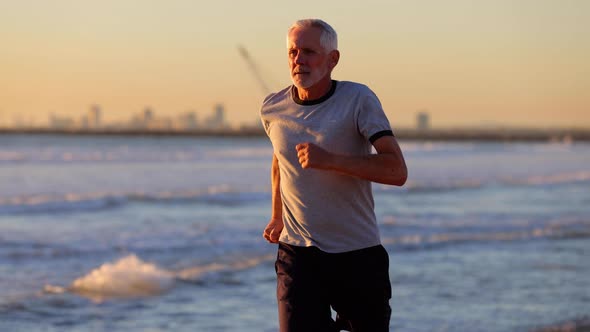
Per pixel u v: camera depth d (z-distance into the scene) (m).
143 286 11.73
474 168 56.16
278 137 4.98
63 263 14.07
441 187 36.12
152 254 15.26
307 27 4.79
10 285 11.96
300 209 4.97
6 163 47.09
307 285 4.98
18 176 38.06
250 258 14.93
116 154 62.06
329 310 5.12
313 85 4.86
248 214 23.14
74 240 16.97
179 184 35.84
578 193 34.12
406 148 98.31
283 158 4.97
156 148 83.88
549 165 63.72
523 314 10.22
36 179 36.59
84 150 71.12
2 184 33.62
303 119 4.90
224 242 16.89
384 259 5.07
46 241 16.75
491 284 12.38
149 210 23.78
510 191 34.94
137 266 12.57
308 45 4.76
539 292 11.75
